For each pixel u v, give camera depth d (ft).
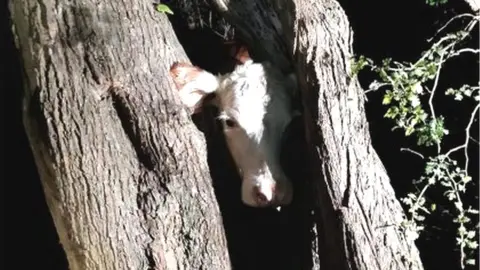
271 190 11.60
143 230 11.14
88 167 10.99
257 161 11.69
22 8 11.68
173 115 11.31
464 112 13.67
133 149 11.27
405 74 10.77
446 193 11.05
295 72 11.98
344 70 11.31
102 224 10.98
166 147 11.18
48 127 11.06
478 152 13.28
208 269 11.16
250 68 12.05
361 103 11.35
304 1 11.62
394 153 14.38
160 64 11.62
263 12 12.85
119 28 11.51
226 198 12.58
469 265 11.93
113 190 11.05
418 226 11.80
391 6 15.02
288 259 12.73
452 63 13.71
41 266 15.72
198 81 11.91
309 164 11.69
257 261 12.82
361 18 15.37
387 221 10.93
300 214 12.51
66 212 11.02
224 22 15.40
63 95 11.14
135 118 11.19
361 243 10.77
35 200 16.12
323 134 11.05
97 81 11.27
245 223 12.87
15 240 15.98
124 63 11.37
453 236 13.42
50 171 11.07
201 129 12.27
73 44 11.37
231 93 11.84
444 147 13.82
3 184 16.20
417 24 14.75
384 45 15.19
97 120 11.11
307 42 11.39
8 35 15.70
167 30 12.06
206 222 11.25
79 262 11.09
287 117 11.82
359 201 10.89
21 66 11.70
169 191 11.17
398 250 10.80
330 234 11.02
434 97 13.87
